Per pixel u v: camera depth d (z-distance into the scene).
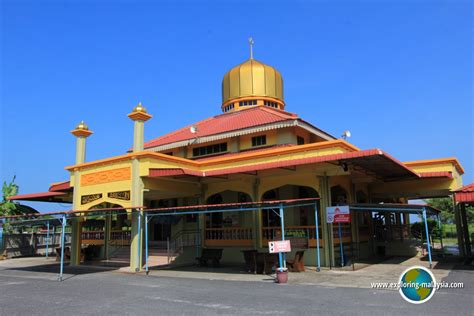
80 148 20.72
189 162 19.27
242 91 27.27
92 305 9.33
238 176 18.67
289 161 15.03
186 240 20.61
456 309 8.04
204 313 8.16
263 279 13.48
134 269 16.59
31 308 9.08
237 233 19.17
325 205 16.52
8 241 25.72
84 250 21.66
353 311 8.04
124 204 17.27
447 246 27.89
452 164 19.06
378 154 13.18
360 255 19.64
